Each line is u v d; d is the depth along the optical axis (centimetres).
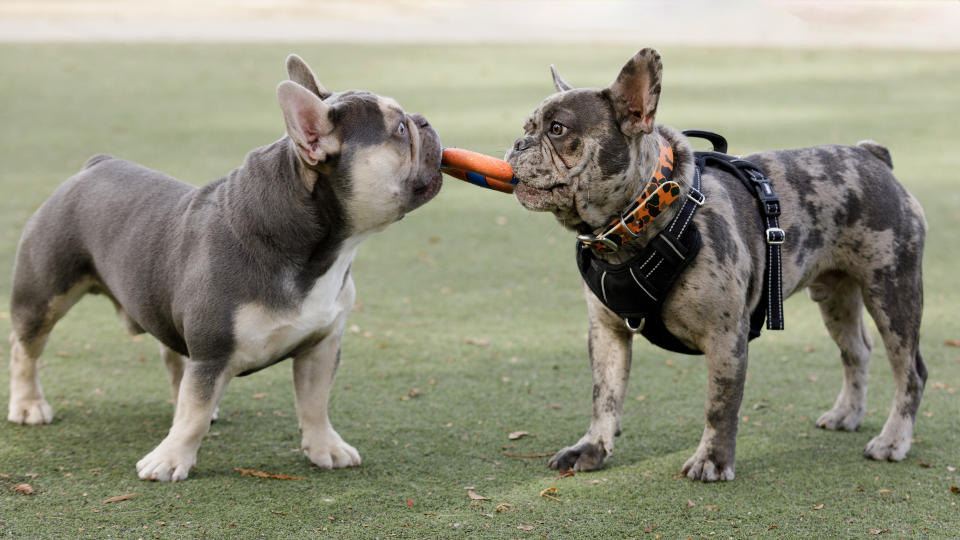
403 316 585
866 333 431
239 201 344
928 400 457
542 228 788
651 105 323
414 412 441
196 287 343
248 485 355
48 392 456
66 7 2441
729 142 1016
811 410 449
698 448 378
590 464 376
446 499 346
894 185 396
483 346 535
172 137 1049
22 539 306
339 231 343
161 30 2019
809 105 1258
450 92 1340
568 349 532
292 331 347
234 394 462
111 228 380
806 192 381
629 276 347
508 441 409
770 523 330
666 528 325
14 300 402
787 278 376
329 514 331
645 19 2386
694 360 521
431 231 776
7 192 827
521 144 344
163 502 337
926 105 1258
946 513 338
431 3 2720
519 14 2494
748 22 2277
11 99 1259
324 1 2711
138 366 498
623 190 338
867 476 372
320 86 377
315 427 378
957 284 642
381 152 337
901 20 2253
